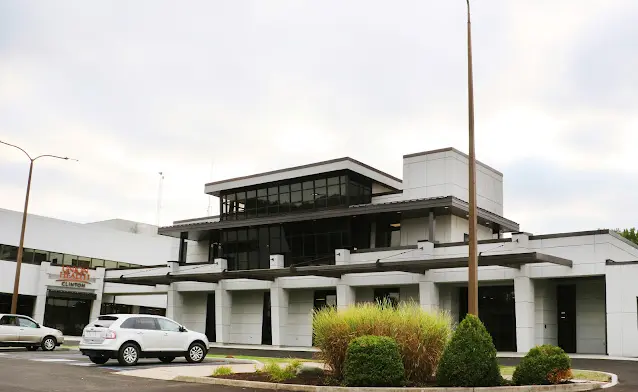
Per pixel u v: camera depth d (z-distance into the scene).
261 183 45.50
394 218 40.84
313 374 17.14
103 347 21.20
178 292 49.47
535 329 33.69
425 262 32.53
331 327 16.77
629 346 29.47
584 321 34.84
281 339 41.75
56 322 52.41
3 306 48.69
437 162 40.00
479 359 14.73
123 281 47.59
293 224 43.94
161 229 49.56
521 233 33.44
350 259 39.44
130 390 14.45
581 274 31.50
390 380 14.93
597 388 15.27
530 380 15.30
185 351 23.20
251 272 39.91
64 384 15.44
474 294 16.59
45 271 50.81
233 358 25.67
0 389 14.09
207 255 50.91
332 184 42.31
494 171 44.19
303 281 41.22
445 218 38.53
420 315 16.98
